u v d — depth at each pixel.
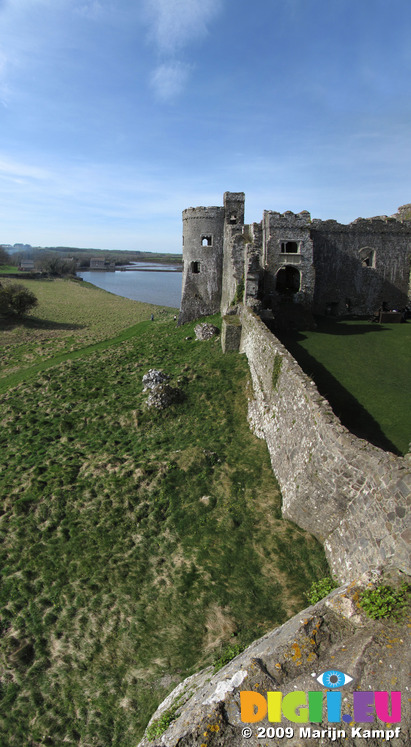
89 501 16.42
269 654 6.89
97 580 13.09
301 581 11.57
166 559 13.47
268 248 26.97
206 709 6.49
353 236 28.41
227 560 12.80
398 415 15.11
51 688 10.48
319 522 12.19
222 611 11.34
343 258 28.62
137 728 9.26
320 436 12.05
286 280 30.50
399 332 25.02
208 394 22.47
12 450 21.20
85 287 103.81
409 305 29.00
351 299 29.06
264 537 13.26
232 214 34.19
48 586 13.21
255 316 23.08
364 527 10.05
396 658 6.34
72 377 29.84
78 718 9.81
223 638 10.62
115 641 11.27
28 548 14.71
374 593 7.22
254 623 10.80
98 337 45.66
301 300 26.95
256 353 21.34
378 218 31.11
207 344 29.67
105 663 10.83
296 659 6.66
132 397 24.78
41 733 9.63
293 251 28.45
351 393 16.95
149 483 16.77
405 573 7.77
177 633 11.08
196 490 15.97
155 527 14.77
